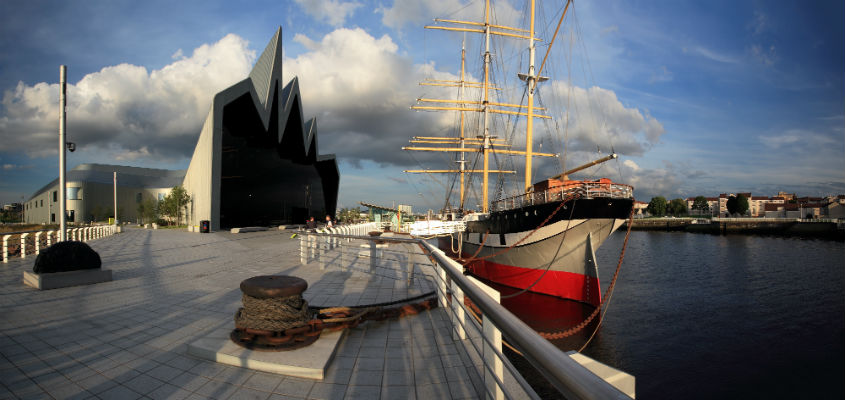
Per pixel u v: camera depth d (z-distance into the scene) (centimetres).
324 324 454
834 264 3812
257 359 384
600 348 1484
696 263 3956
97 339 476
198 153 3759
